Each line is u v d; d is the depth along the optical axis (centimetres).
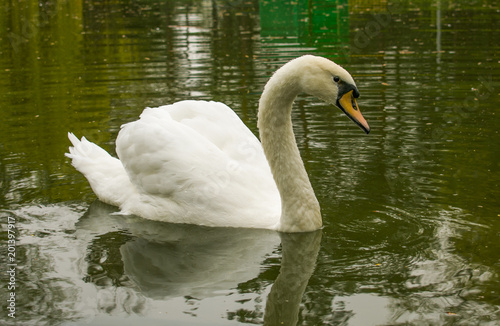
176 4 3297
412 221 820
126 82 1577
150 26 2538
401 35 2125
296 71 779
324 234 805
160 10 3058
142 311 622
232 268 723
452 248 736
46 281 687
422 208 857
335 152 1081
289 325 589
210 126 915
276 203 868
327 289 659
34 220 862
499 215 822
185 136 884
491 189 907
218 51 1948
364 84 1494
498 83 1463
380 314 602
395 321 589
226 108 949
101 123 1250
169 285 681
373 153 1073
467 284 651
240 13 2862
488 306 607
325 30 2291
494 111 1274
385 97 1385
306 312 614
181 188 865
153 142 880
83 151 976
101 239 811
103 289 670
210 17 2766
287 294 652
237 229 846
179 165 865
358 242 772
